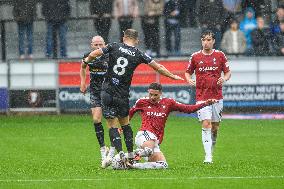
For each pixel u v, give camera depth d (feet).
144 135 111.65
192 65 125.08
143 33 230.48
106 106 107.65
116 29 233.76
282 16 227.40
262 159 125.80
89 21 233.55
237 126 188.65
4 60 220.64
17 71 220.23
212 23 229.45
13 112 220.43
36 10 232.94
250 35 226.99
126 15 231.91
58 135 170.91
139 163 108.99
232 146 148.46
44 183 95.45
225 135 169.48
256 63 215.72
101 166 112.88
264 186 92.12
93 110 121.70
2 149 144.77
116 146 107.76
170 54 226.38
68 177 100.99
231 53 220.43
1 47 230.48
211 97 124.26
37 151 140.77
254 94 216.13
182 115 215.92
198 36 230.48
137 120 199.82
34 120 205.57
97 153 137.08
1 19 232.94
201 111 121.70
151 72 214.28
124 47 107.04
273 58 215.72
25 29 233.96
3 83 220.64
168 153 136.98
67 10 232.53
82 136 168.45
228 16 228.84
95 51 107.04
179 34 230.27
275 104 215.92
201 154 135.13
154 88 111.96
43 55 232.53
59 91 219.00
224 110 215.92
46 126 190.70
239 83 216.13
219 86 124.36
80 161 124.06
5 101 220.84
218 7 228.63
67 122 199.62
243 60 215.92
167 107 112.88
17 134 173.88
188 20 230.48
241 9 228.84
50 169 111.65
